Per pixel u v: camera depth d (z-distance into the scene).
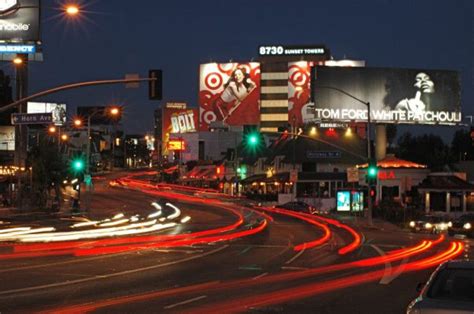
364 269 22.25
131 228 43.69
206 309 13.86
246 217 58.31
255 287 17.52
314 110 77.44
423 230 45.94
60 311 13.40
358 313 13.64
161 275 19.98
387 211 57.22
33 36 53.59
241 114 149.62
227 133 144.75
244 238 36.50
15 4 53.44
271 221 53.25
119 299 15.13
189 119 158.75
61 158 70.56
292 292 16.64
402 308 14.31
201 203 82.19
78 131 146.00
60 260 24.06
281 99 150.12
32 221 49.41
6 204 66.12
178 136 149.88
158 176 159.75
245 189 102.25
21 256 25.48
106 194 102.44
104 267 21.94
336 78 78.06
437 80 82.31
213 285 17.83
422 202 65.00
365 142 85.69
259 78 149.25
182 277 19.58
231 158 113.94
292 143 84.12
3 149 92.75
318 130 86.38
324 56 149.75
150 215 60.34
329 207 72.81
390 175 68.81
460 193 63.34
